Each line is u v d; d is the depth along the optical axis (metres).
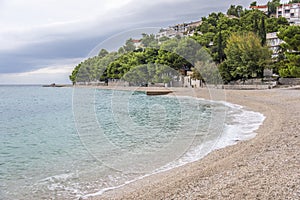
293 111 15.88
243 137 10.48
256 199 4.45
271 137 9.23
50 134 15.45
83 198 5.86
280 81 36.25
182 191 5.28
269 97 25.09
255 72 37.94
